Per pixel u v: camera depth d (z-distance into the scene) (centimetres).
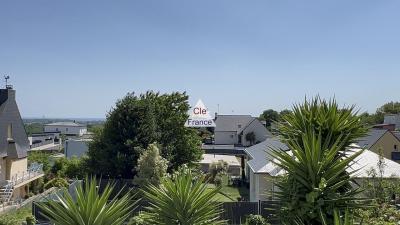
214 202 586
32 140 8350
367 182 1213
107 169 3984
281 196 600
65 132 14412
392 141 4850
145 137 4056
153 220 572
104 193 546
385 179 1616
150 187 627
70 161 4741
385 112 9669
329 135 605
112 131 4094
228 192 4219
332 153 578
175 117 4294
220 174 4612
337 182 576
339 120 634
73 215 526
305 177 581
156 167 3014
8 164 3941
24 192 3903
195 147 4341
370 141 4944
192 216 568
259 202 2284
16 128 4184
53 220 534
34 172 4141
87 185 549
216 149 7431
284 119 679
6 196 3319
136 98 4231
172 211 568
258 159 3353
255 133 8344
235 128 9094
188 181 581
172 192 574
